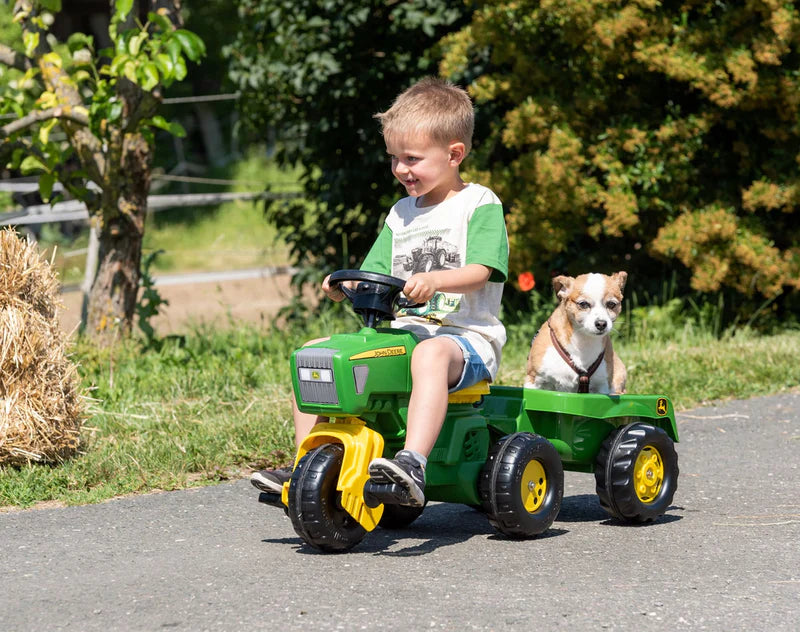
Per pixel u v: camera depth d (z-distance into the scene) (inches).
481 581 164.1
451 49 500.1
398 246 199.5
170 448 266.8
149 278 439.5
